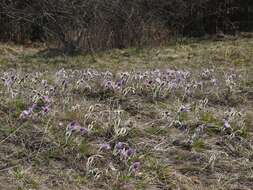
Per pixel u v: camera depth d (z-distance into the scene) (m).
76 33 13.21
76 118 5.73
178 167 5.02
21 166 4.49
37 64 10.96
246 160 5.36
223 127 6.03
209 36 16.30
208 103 7.41
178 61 11.88
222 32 16.73
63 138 5.09
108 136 5.43
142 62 11.65
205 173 4.98
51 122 5.46
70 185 4.36
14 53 12.49
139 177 4.66
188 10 16.55
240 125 6.26
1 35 14.34
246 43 14.84
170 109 6.72
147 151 5.20
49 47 13.41
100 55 12.39
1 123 5.27
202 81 8.62
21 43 14.39
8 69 9.92
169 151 5.31
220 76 9.66
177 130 5.92
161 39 14.54
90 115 5.83
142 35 14.15
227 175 4.99
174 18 16.31
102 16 13.73
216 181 4.84
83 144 5.03
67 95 6.73
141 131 5.68
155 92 7.17
